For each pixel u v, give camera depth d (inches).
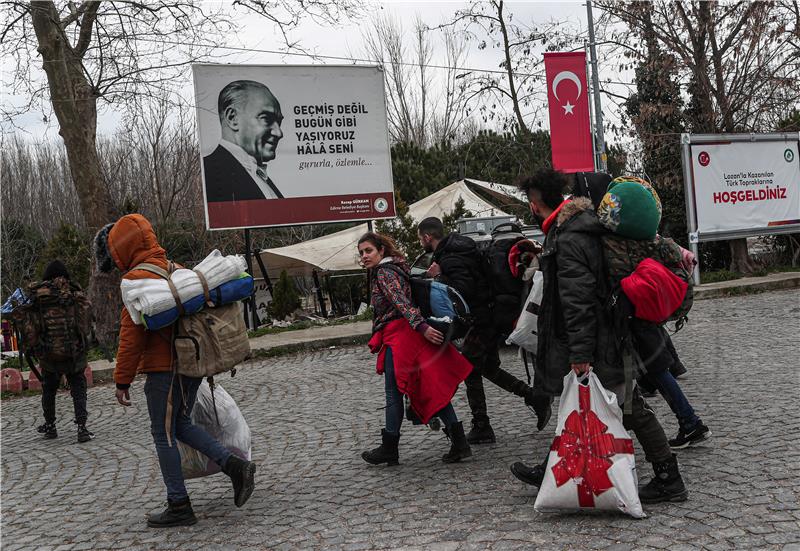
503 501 165.2
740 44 680.4
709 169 660.7
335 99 628.7
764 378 269.4
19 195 1560.0
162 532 166.9
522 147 865.5
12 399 393.1
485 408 217.6
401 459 209.3
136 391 381.7
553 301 153.4
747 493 154.6
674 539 134.9
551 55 588.7
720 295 600.1
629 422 152.1
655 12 691.4
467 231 524.7
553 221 156.2
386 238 199.0
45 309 272.2
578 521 148.7
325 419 271.3
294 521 166.2
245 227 608.4
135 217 171.0
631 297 146.0
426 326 185.9
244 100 606.9
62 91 577.9
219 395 183.8
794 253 757.3
